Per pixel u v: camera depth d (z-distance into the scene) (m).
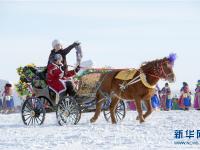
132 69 17.36
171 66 16.58
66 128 15.98
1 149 11.23
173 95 29.64
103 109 18.56
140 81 16.84
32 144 12.00
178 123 17.23
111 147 11.25
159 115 21.88
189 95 28.69
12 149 11.20
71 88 17.53
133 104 27.89
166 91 28.56
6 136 13.95
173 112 24.69
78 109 17.05
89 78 17.75
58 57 17.39
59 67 17.45
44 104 17.77
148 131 14.62
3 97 27.77
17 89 18.28
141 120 17.08
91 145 11.65
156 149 10.91
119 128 15.68
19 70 18.12
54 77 17.41
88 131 14.86
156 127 15.81
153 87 16.94
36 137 13.48
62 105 17.14
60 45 17.78
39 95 17.75
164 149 10.95
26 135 14.10
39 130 15.51
